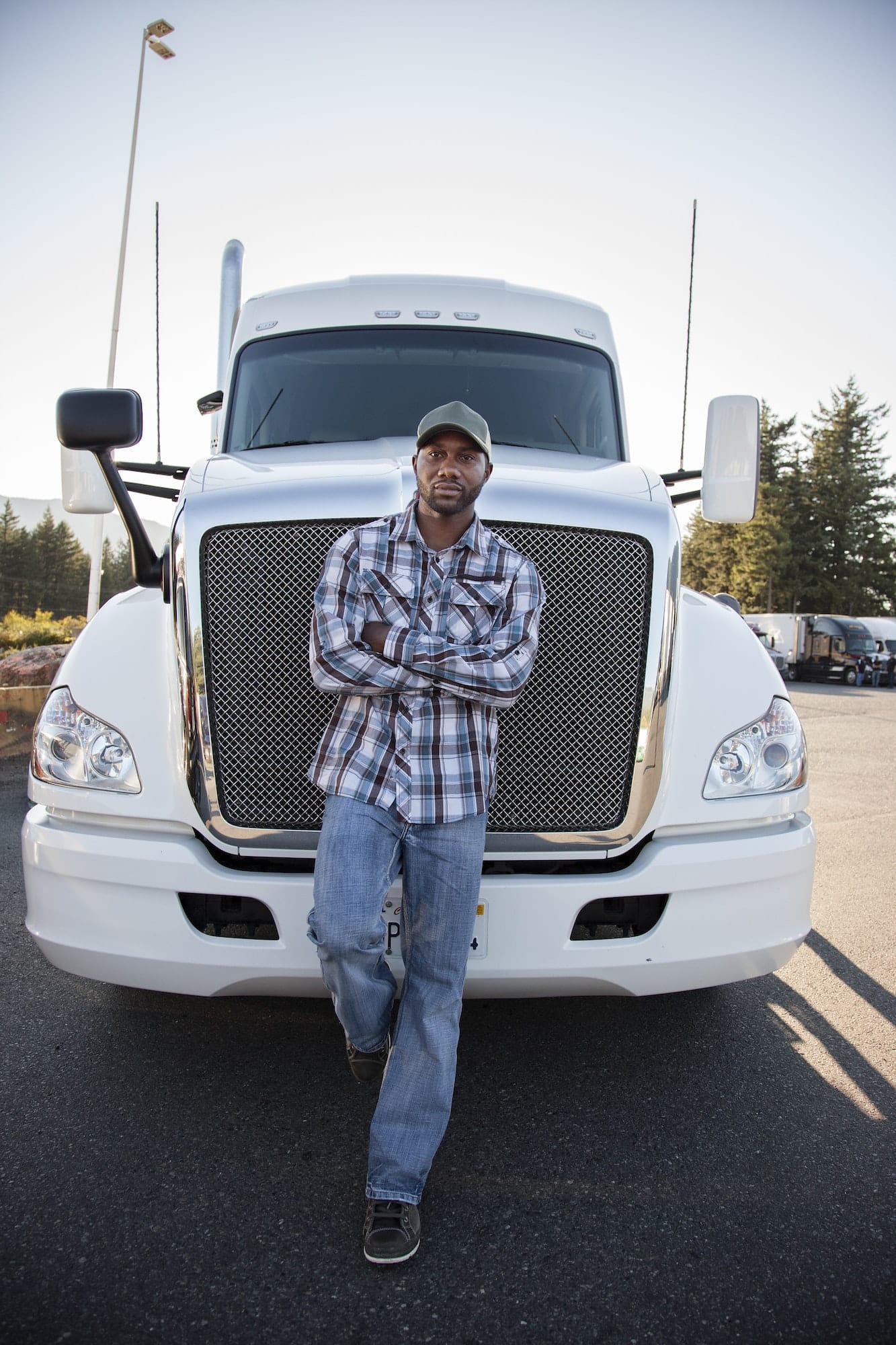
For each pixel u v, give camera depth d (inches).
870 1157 94.0
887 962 146.5
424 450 80.4
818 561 2113.7
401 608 80.9
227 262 194.4
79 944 97.4
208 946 94.7
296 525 93.0
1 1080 106.4
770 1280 76.1
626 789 96.8
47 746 101.7
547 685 95.6
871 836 235.0
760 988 136.3
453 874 80.4
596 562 95.3
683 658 106.0
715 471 130.5
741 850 99.6
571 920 95.1
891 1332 70.7
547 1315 72.0
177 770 97.3
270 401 150.4
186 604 93.9
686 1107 103.5
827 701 756.6
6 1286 73.6
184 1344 68.2
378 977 83.4
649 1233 81.9
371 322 154.8
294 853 94.7
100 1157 91.7
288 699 93.7
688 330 161.0
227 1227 81.7
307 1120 99.3
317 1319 71.2
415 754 79.6
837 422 2261.3
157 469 157.5
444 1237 81.2
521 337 156.5
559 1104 104.0
